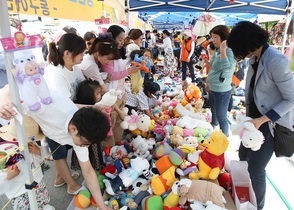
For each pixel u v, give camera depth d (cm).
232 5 376
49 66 157
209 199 138
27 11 154
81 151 124
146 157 201
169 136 227
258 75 136
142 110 279
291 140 141
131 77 268
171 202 146
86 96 167
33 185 120
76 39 152
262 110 142
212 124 301
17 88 103
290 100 127
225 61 237
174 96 385
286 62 126
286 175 232
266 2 365
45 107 114
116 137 226
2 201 181
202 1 382
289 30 365
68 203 177
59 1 201
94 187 135
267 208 186
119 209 146
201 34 537
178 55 778
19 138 111
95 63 193
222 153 165
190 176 163
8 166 120
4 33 97
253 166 155
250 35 125
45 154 151
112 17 373
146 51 335
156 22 1222
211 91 268
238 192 154
